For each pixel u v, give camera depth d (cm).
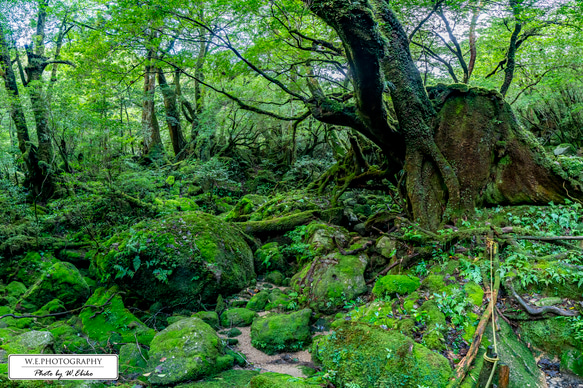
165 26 812
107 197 970
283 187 1468
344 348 400
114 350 455
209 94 1689
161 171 1472
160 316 585
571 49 1196
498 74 1412
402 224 697
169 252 616
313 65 1140
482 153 639
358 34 473
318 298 577
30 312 573
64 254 802
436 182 654
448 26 1016
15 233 825
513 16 931
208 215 739
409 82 616
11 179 1288
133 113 2167
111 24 782
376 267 645
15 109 1160
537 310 408
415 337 414
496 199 641
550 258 480
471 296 444
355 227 853
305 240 775
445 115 650
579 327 381
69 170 1195
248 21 768
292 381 354
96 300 572
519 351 389
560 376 372
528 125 1603
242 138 1830
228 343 489
